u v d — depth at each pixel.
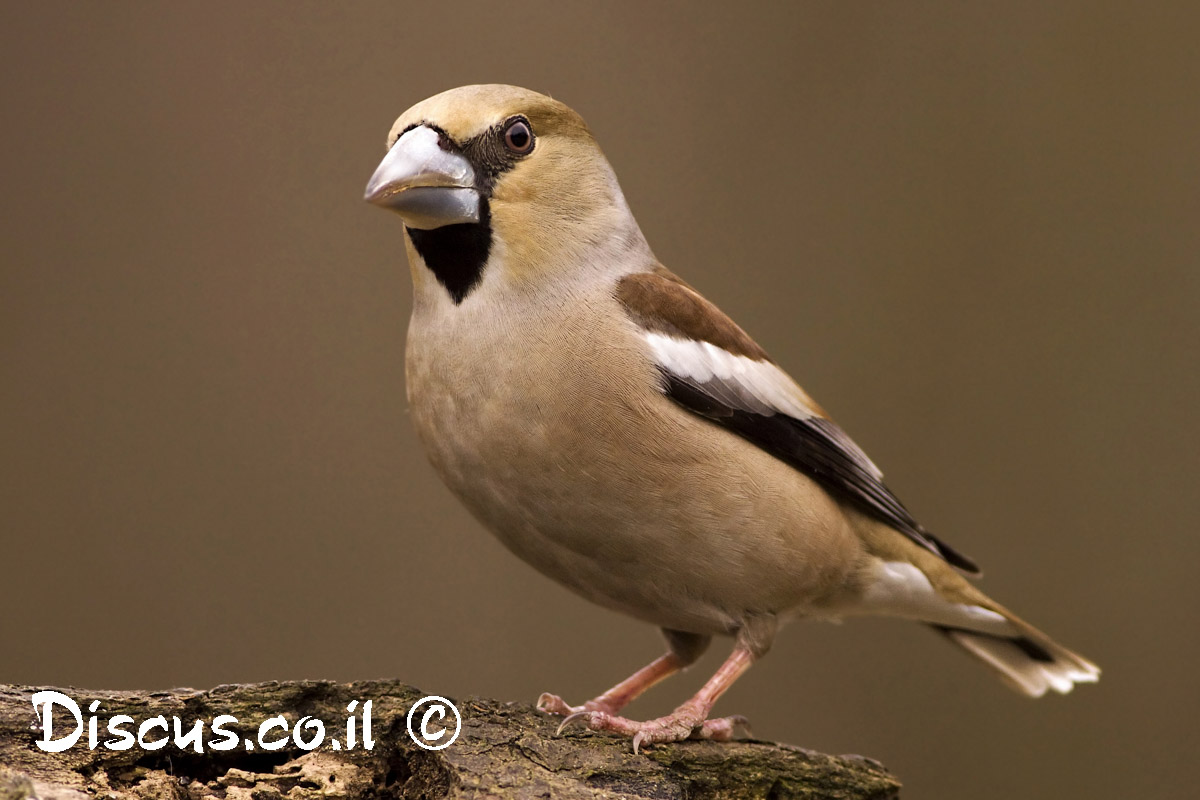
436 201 6.89
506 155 7.02
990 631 9.16
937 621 8.90
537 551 7.38
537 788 6.05
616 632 12.12
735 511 7.06
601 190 7.41
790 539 7.27
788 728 12.23
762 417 7.35
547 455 6.86
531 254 6.99
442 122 7.00
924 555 8.30
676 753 6.71
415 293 7.33
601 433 6.83
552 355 6.85
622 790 6.30
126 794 5.67
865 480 7.91
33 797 5.41
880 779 7.13
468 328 6.97
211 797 5.80
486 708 6.54
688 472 6.95
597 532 7.05
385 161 6.92
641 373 6.92
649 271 7.58
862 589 8.20
